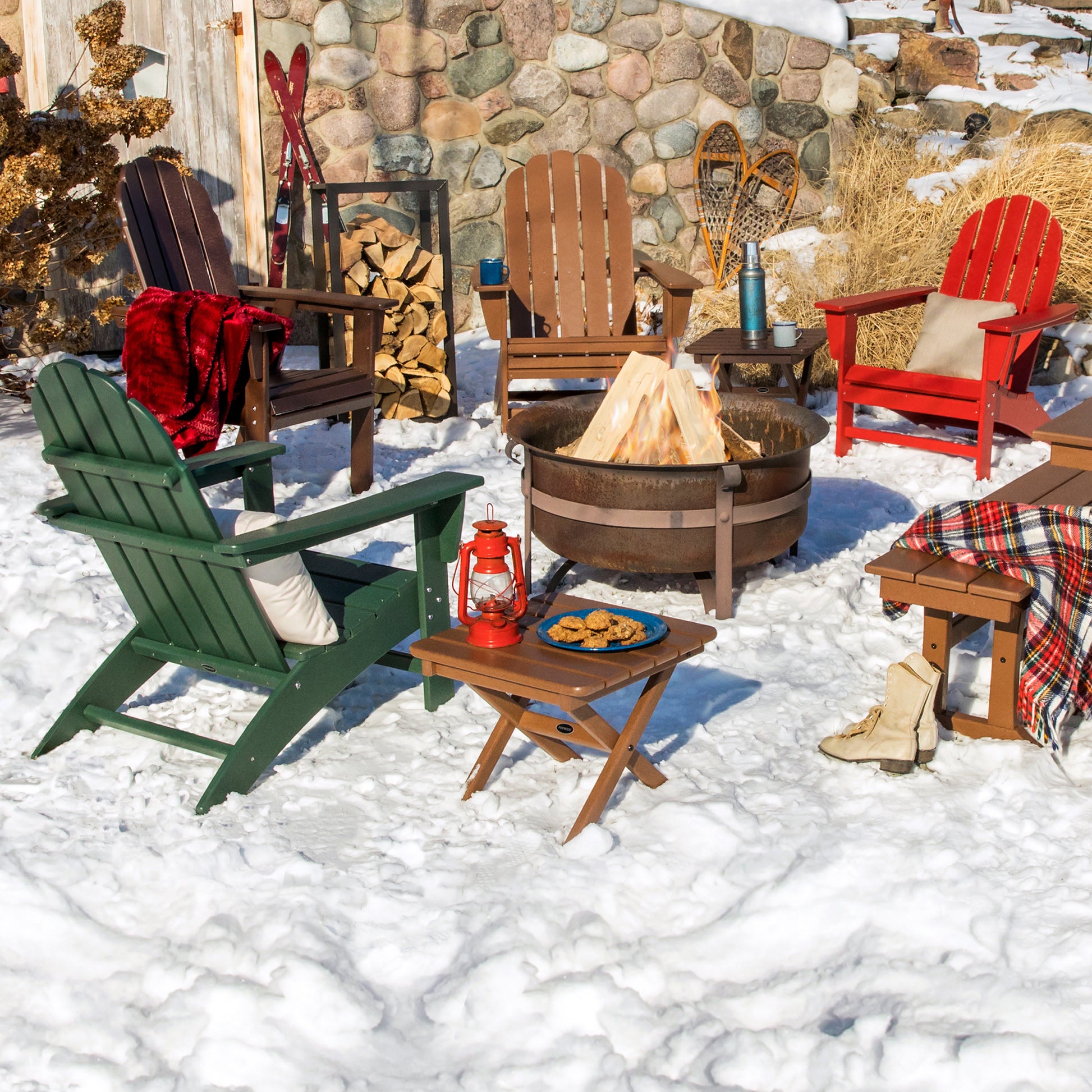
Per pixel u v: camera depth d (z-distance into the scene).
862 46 6.92
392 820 2.30
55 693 2.83
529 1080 1.65
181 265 4.61
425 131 6.41
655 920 1.99
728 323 6.07
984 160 6.19
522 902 2.01
